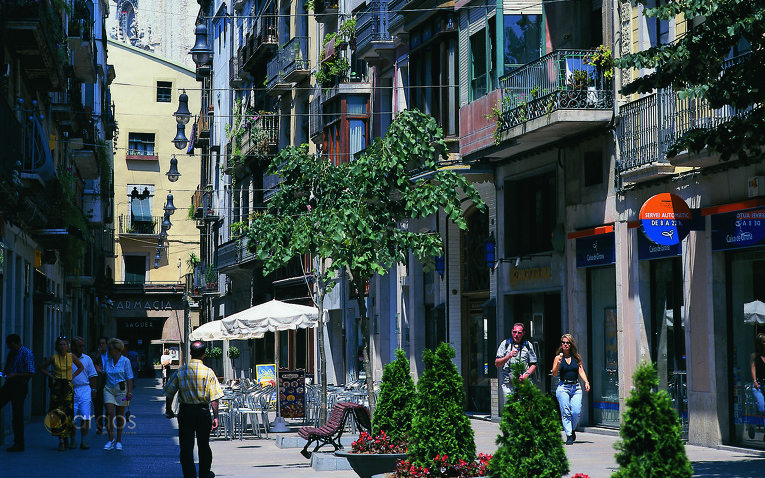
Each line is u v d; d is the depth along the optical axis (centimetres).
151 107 7362
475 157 2298
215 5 6475
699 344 1678
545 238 2217
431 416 1046
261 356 5103
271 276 4788
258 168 4934
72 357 1841
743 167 1574
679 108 1684
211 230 6406
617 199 1908
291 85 4362
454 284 2672
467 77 2392
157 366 7425
